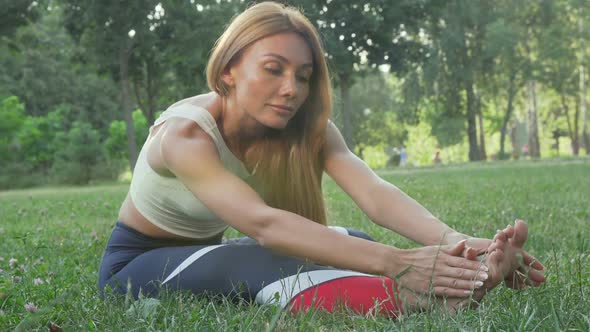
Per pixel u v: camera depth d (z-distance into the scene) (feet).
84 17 95.45
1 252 15.06
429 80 126.62
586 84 165.17
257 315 6.86
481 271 6.99
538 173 54.44
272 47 7.39
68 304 7.92
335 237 7.21
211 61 7.84
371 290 7.36
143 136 139.23
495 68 140.67
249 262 7.82
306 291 7.36
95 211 28.96
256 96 7.49
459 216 20.44
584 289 8.20
